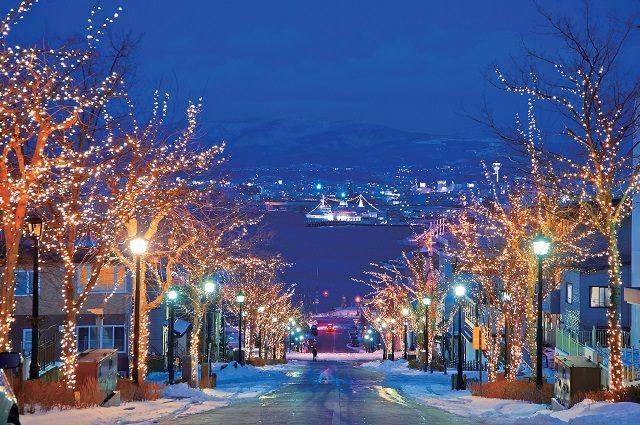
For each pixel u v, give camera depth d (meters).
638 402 21.97
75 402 22.56
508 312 37.81
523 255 35.72
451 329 78.62
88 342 49.00
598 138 24.84
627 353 36.06
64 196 25.84
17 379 22.39
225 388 40.91
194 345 40.06
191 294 47.72
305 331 143.38
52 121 20.81
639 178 28.95
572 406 23.88
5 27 18.25
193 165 28.05
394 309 83.50
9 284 21.34
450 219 62.53
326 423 20.45
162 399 29.28
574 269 47.75
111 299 49.53
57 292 45.22
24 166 22.86
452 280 67.75
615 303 24.45
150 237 30.45
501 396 32.06
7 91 19.66
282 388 40.72
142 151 26.19
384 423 20.80
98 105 22.28
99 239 31.25
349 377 53.75
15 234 21.23
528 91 24.88
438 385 44.72
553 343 57.19
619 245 49.12
